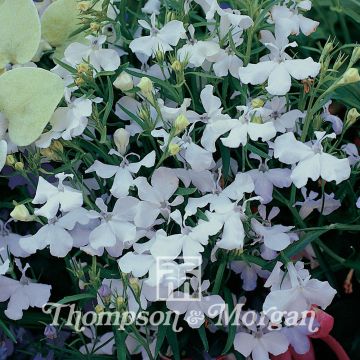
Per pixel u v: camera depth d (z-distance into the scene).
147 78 0.13
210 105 0.14
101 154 0.14
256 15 0.15
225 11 0.15
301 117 0.15
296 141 0.14
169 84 0.14
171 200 0.14
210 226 0.13
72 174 0.14
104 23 0.15
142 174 0.15
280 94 0.14
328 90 0.14
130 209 0.14
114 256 0.14
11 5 0.15
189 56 0.14
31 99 0.14
